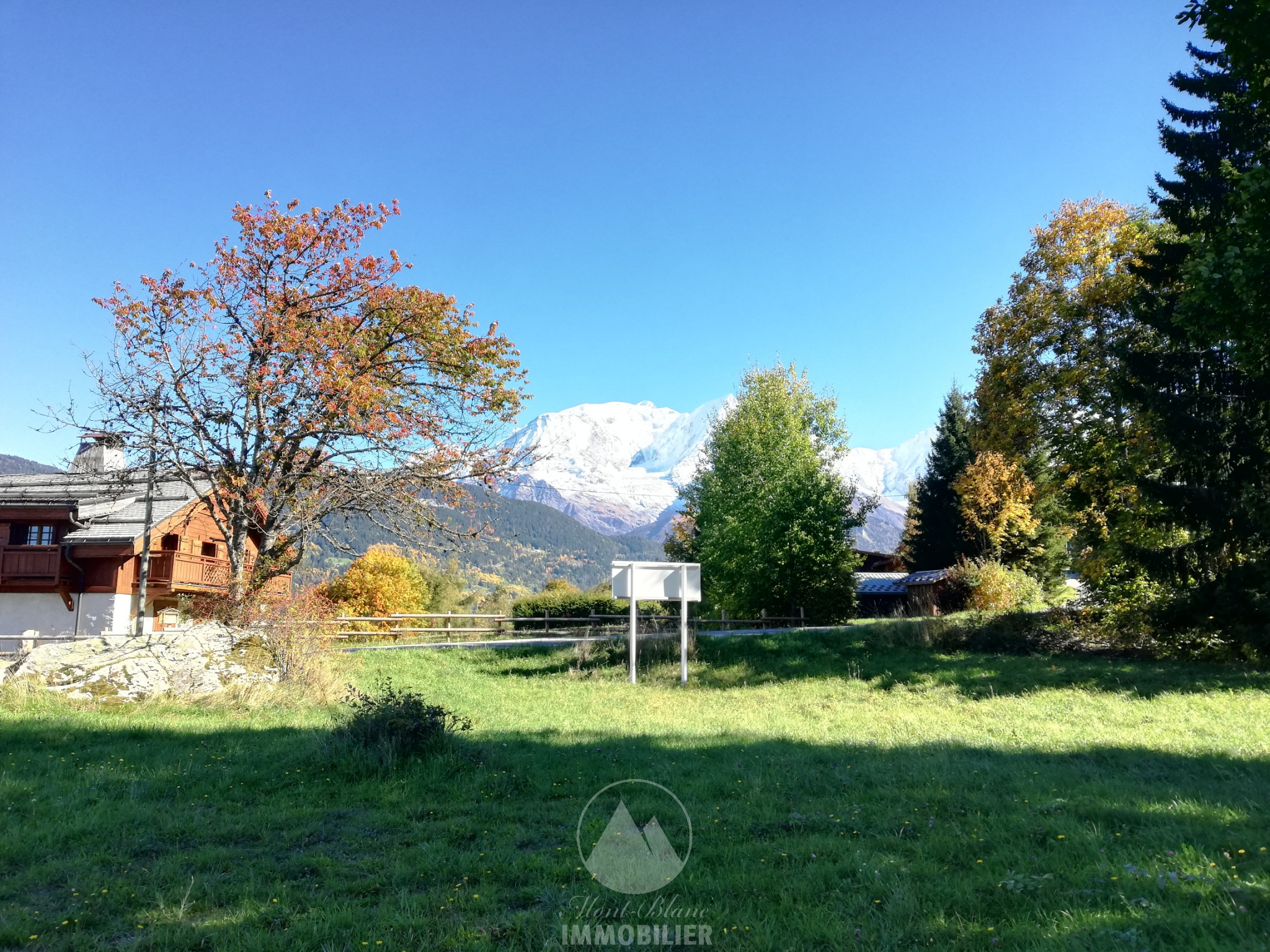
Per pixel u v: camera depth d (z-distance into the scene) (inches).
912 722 555.8
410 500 926.4
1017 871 221.6
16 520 1243.2
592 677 860.0
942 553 2091.5
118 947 181.9
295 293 931.3
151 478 877.8
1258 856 219.8
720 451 1850.4
